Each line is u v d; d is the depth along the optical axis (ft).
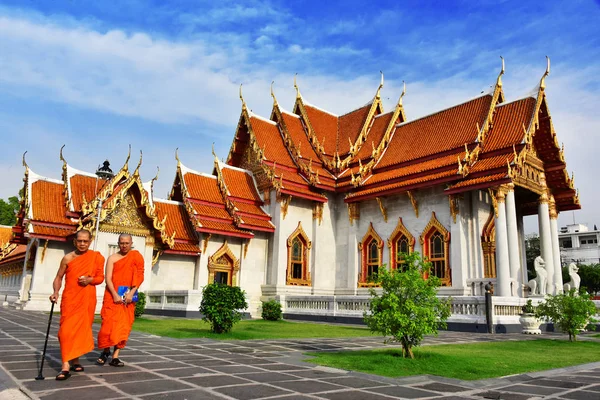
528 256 236.63
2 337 43.50
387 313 36.91
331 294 117.39
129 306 29.96
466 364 35.45
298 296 98.63
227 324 54.29
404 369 32.37
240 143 128.06
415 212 105.60
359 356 37.37
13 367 28.25
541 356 42.96
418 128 119.85
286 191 111.86
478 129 102.73
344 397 23.71
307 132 131.64
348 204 118.52
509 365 36.24
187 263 106.22
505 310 75.00
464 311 74.84
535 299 83.51
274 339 51.44
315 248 116.47
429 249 102.47
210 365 31.68
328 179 120.98
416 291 37.81
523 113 99.81
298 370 30.96
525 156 93.86
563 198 115.85
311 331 63.36
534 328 70.54
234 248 110.73
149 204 98.07
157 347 40.29
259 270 112.88
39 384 23.88
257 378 27.63
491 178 89.92
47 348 36.45
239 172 121.60
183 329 57.57
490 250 97.71
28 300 91.61
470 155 97.45
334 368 32.14
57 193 100.83
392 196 111.96
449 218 99.35
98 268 27.30
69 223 95.61
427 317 36.63
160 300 95.55
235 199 114.11
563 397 25.58
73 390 22.79
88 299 26.61
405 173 107.14
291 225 114.83
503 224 89.51
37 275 91.30
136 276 30.07
